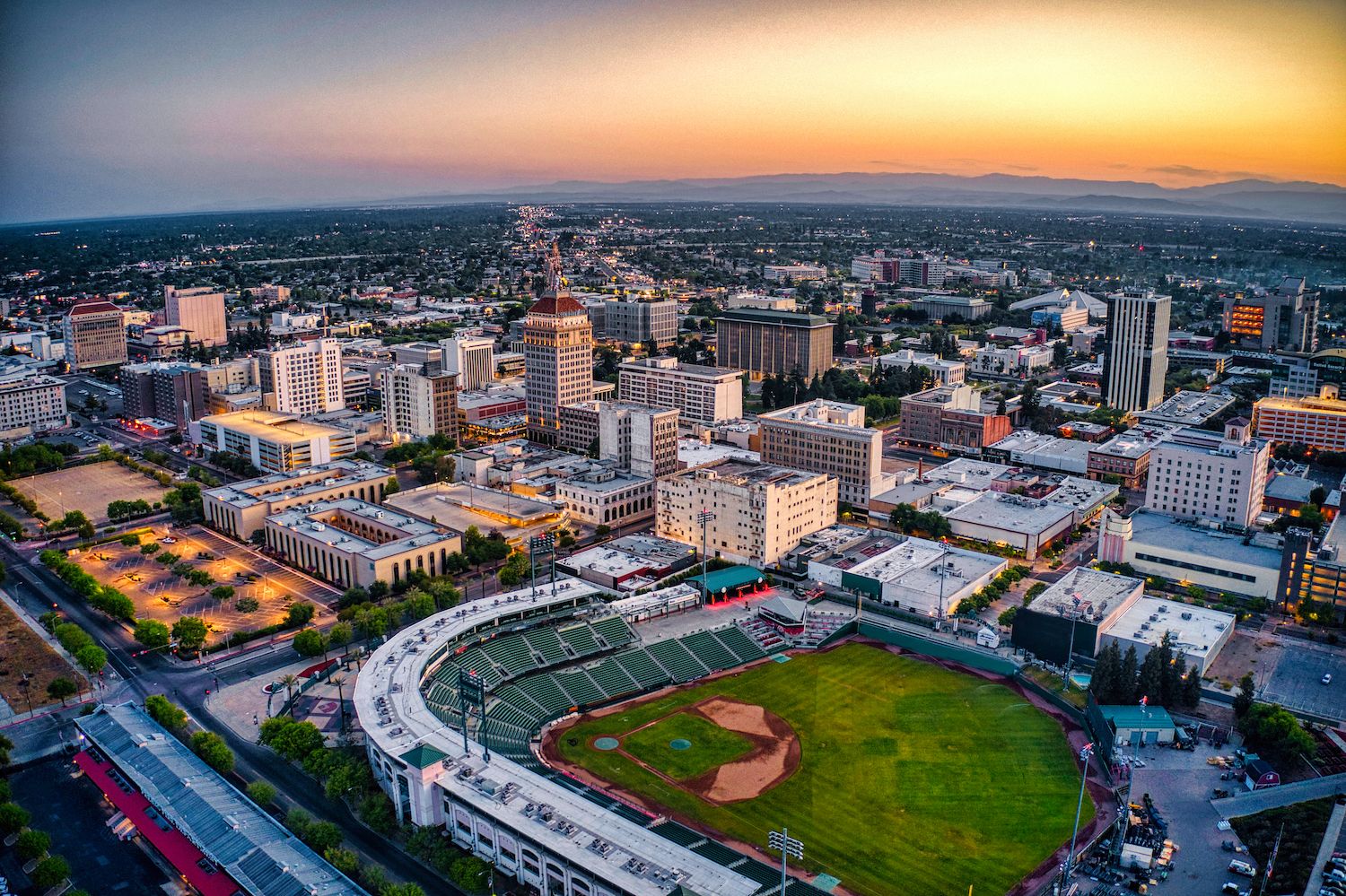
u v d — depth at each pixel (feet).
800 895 627.05
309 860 642.63
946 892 647.56
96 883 647.15
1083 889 648.38
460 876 640.99
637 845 632.79
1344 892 631.15
